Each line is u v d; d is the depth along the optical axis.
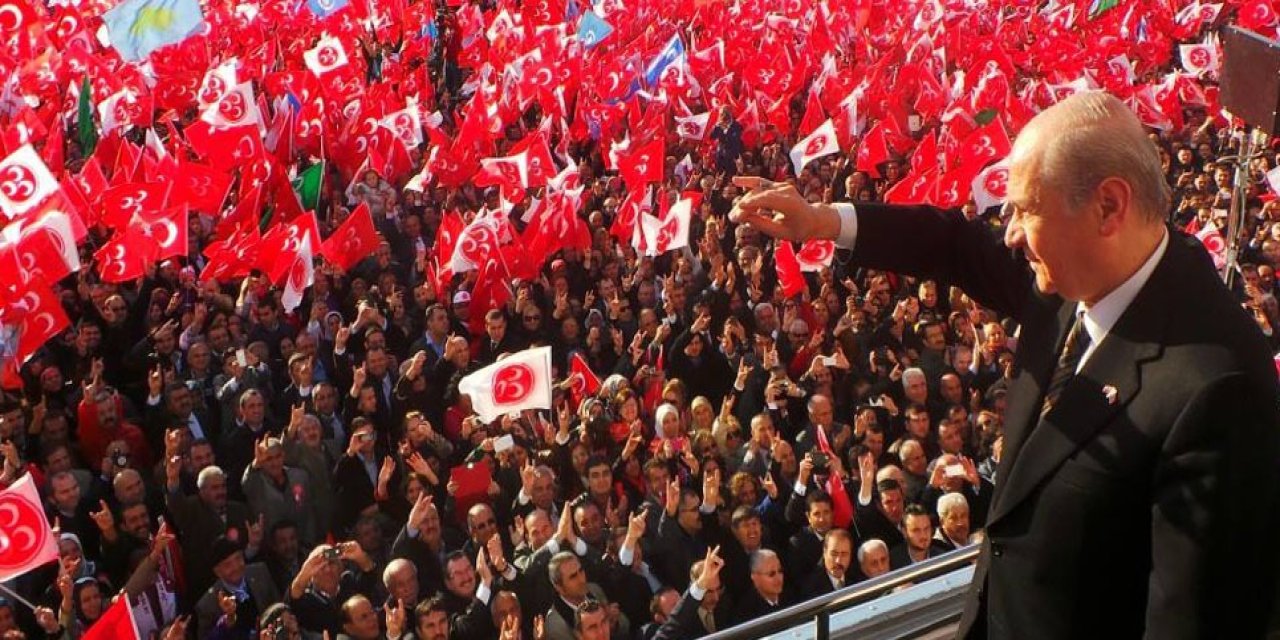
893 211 2.36
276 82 17.42
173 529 8.88
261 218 14.10
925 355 11.56
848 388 11.22
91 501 8.88
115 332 11.71
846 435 9.85
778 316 12.63
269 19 22.12
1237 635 1.67
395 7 23.27
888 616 3.38
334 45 18.09
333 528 9.41
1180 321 1.78
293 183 14.43
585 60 19.44
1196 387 1.71
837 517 8.55
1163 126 19.70
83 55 17.20
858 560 8.15
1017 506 1.91
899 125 18.69
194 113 18.59
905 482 9.31
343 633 7.34
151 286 12.48
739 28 23.06
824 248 11.73
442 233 12.73
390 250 14.31
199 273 14.08
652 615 7.84
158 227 11.68
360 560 8.09
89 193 12.59
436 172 16.12
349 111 16.92
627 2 24.11
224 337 11.68
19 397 10.27
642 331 11.98
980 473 9.45
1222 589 1.66
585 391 10.67
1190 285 1.81
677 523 8.44
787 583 8.28
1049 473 1.86
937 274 2.38
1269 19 22.91
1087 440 1.82
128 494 8.57
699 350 11.71
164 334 11.24
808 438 9.98
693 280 13.43
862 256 2.36
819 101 18.86
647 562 8.34
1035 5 27.02
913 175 14.38
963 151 14.04
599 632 7.09
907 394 10.56
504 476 9.28
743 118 18.86
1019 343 2.11
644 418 10.65
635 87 19.25
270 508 9.03
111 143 15.52
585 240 13.52
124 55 16.39
